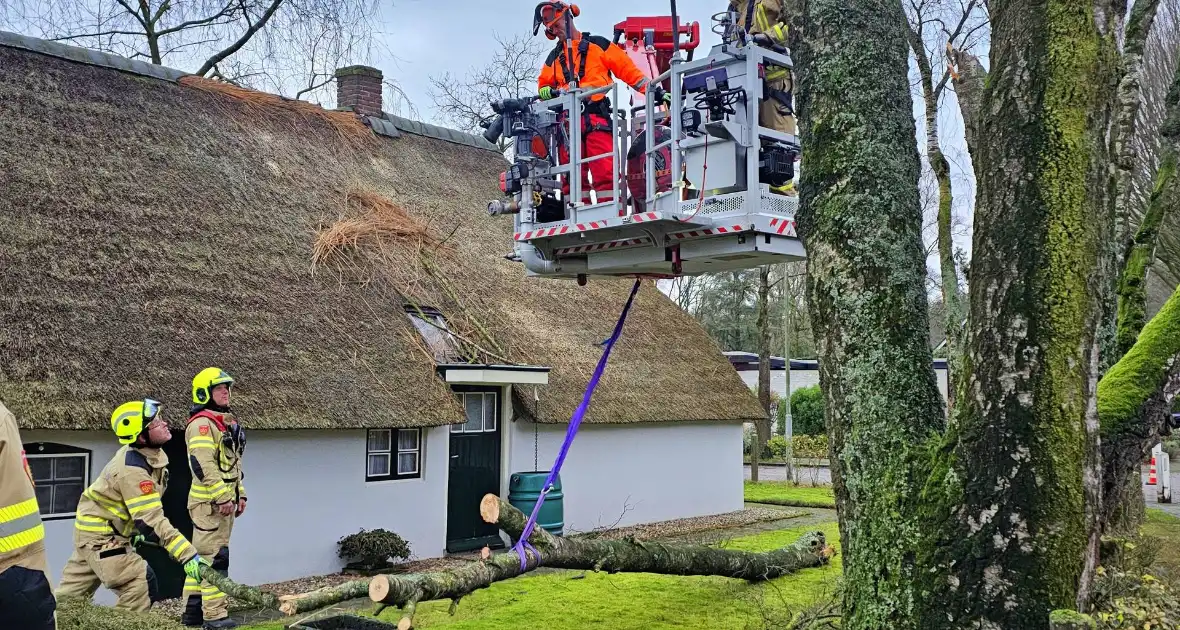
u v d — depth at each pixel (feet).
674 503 48.32
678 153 21.13
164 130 38.40
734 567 27.96
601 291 51.13
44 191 31.14
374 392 32.48
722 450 51.65
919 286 15.72
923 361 15.42
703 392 49.11
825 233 15.99
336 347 33.30
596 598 27.37
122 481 19.98
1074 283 13.35
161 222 33.40
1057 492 13.12
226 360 29.81
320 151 45.47
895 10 16.48
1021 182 13.56
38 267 28.37
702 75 21.20
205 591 22.16
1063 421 13.23
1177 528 40.40
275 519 31.50
